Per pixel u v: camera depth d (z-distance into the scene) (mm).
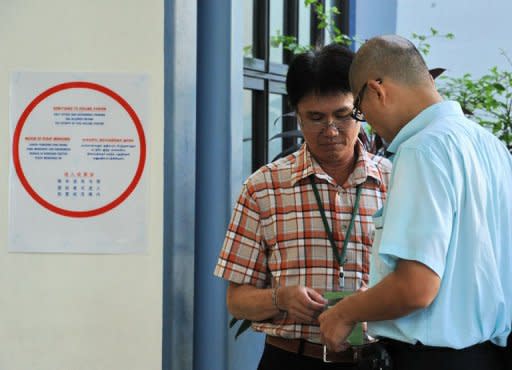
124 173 2301
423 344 1826
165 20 2451
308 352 2281
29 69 2283
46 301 2338
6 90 2281
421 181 1766
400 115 1910
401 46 1929
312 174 2338
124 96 2287
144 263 2330
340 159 2342
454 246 1800
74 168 2297
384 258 1778
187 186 2639
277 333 2311
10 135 2287
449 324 1810
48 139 2289
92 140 2291
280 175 2379
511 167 1990
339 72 2252
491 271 1821
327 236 2316
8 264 2324
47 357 2355
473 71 6625
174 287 2531
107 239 2316
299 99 2301
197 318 3246
